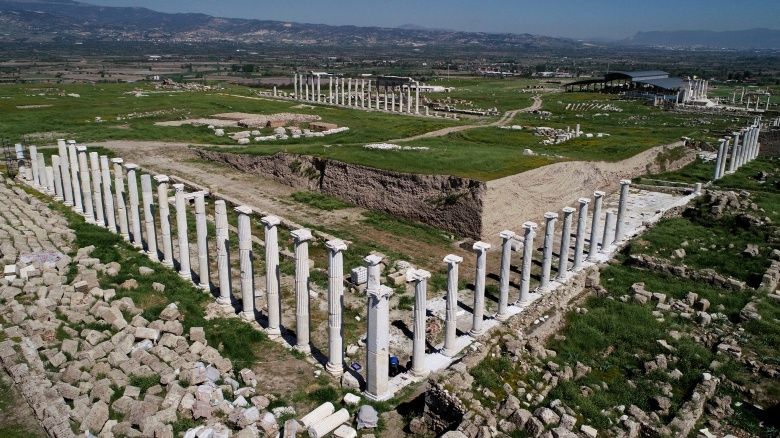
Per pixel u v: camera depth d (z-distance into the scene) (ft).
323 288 118.52
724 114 407.03
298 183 203.62
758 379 92.53
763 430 80.74
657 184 220.64
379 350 80.28
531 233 108.88
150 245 125.39
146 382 78.64
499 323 103.96
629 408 83.82
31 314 91.20
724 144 222.69
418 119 345.10
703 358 98.22
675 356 99.45
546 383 87.51
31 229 131.95
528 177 171.22
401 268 127.85
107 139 256.73
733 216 169.17
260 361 90.68
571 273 128.36
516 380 86.28
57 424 67.36
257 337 96.43
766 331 105.50
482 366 87.35
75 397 73.92
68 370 77.51
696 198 193.47
